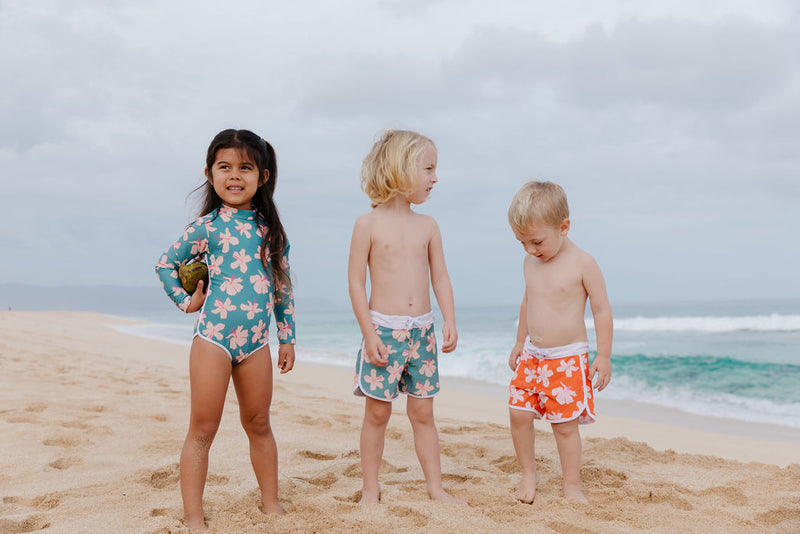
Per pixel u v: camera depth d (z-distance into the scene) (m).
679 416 7.14
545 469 3.71
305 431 4.86
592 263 3.13
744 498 3.10
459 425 5.40
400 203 3.15
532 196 3.06
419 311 3.06
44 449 3.94
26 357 9.44
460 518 2.63
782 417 7.03
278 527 2.48
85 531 2.49
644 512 2.82
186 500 2.57
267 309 2.75
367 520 2.63
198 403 2.57
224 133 2.78
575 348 3.09
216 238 2.71
